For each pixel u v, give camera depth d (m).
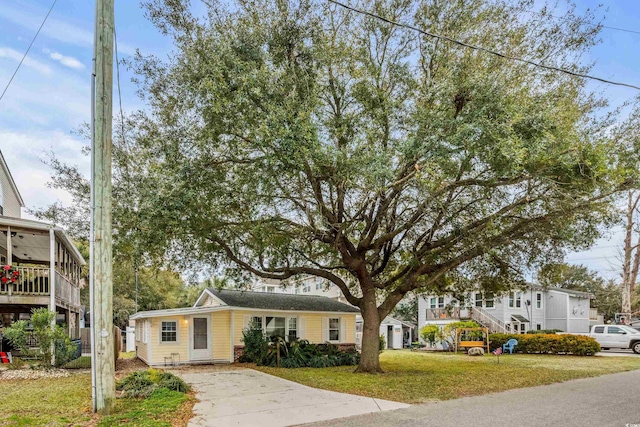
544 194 10.73
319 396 9.53
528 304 33.59
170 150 9.73
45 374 11.87
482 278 15.47
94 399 7.39
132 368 15.69
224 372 14.20
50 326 13.15
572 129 9.61
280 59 10.05
